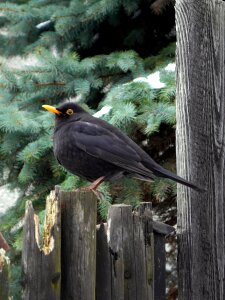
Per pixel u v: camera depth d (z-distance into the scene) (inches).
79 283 205.3
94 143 279.4
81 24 383.2
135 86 324.8
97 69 370.0
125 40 406.3
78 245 206.1
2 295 190.9
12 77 357.7
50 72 360.2
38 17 392.5
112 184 331.3
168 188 323.9
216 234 228.5
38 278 199.5
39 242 201.0
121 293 211.0
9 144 343.3
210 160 228.7
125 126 325.1
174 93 316.5
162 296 231.9
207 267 228.4
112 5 373.4
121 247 212.5
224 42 231.1
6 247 190.7
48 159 340.5
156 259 230.8
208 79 229.0
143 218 218.8
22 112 346.9
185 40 228.8
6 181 364.8
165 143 353.4
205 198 228.4
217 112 229.6
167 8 397.4
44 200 348.8
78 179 328.2
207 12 229.0
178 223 233.3
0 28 414.9
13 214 353.4
